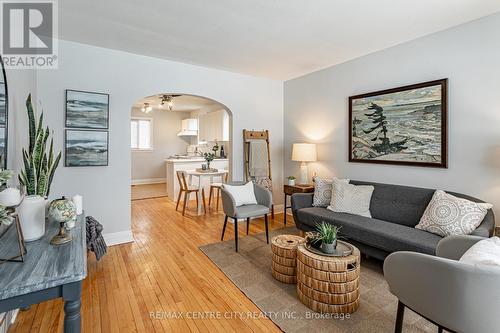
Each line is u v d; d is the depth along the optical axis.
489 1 2.23
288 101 4.82
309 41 3.06
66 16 2.46
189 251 3.13
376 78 3.38
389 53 3.24
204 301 2.12
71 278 1.07
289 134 4.82
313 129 4.32
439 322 1.29
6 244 1.38
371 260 2.84
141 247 3.24
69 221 1.53
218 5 2.29
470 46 2.57
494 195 2.45
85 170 3.14
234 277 2.50
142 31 2.79
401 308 1.49
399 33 2.86
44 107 2.87
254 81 4.57
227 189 3.45
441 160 2.78
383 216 2.99
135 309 2.00
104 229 3.27
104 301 2.10
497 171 2.43
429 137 2.87
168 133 8.98
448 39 2.72
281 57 3.60
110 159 3.29
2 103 1.63
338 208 3.16
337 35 2.90
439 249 1.74
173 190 6.03
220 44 3.15
